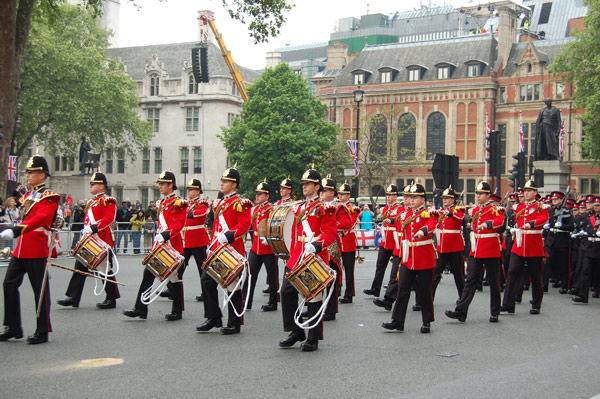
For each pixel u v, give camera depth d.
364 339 11.13
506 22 64.25
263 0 29.30
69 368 8.81
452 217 14.91
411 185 12.01
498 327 12.59
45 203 10.27
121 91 56.75
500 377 8.67
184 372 8.69
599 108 44.56
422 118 64.75
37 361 9.19
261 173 53.66
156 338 10.85
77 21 55.66
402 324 11.91
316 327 10.11
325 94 69.19
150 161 67.75
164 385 8.04
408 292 11.91
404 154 65.06
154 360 9.33
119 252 29.31
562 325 12.89
